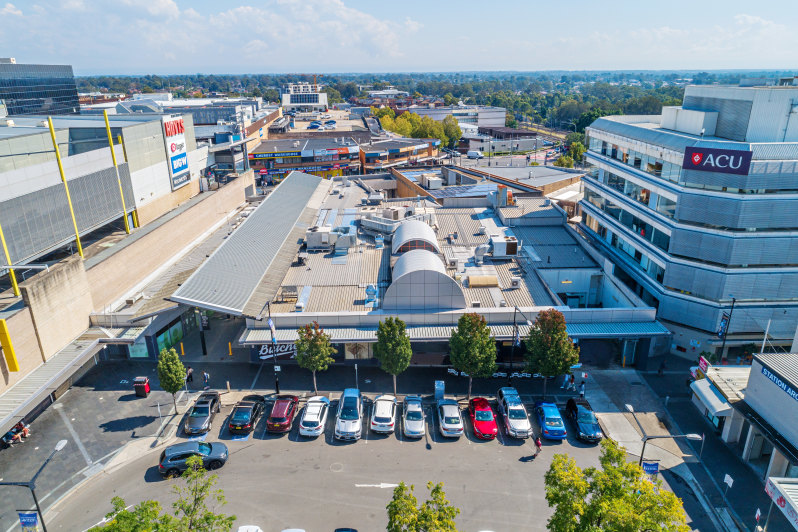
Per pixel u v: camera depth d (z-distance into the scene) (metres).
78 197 51.19
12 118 66.12
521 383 45.44
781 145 44.78
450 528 21.89
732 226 45.78
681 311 49.66
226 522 23.39
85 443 37.16
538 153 191.25
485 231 66.19
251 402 40.22
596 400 42.75
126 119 68.00
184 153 75.12
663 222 50.62
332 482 33.44
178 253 67.12
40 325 41.34
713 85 55.47
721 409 36.84
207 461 34.50
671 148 49.78
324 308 48.09
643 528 20.73
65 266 44.44
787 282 46.75
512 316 46.41
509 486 33.09
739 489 33.09
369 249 62.22
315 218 75.62
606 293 56.19
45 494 32.38
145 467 34.84
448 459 35.75
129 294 54.66
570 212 82.06
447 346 47.28
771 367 33.03
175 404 41.31
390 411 39.16
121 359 49.12
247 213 80.88
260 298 49.16
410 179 96.06
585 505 22.48
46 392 38.94
